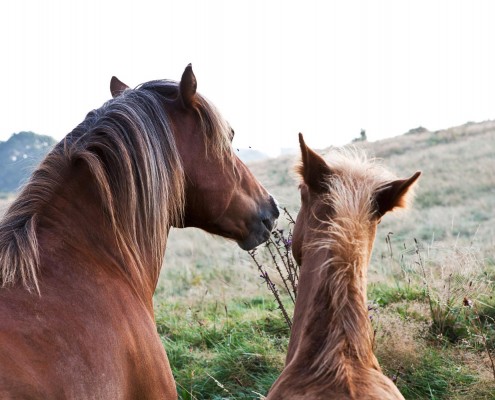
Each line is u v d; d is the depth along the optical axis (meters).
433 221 15.79
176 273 11.99
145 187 3.08
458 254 7.34
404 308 6.25
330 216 2.77
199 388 5.36
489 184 20.28
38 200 2.84
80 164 2.97
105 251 2.93
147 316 3.01
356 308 2.54
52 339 2.34
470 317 5.83
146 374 2.78
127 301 2.86
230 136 3.63
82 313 2.54
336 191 2.73
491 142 28.02
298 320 2.80
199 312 7.75
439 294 6.13
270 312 6.99
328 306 2.59
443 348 5.36
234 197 3.60
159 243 3.21
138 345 2.77
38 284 2.51
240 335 6.30
